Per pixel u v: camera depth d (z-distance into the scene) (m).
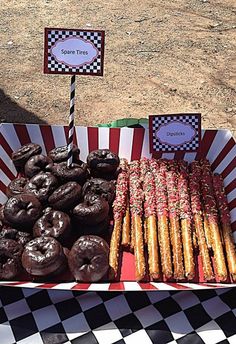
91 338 0.45
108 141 0.65
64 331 0.45
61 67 0.56
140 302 0.48
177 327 0.46
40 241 0.50
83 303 0.47
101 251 0.49
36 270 0.48
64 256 0.50
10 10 1.44
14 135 0.64
